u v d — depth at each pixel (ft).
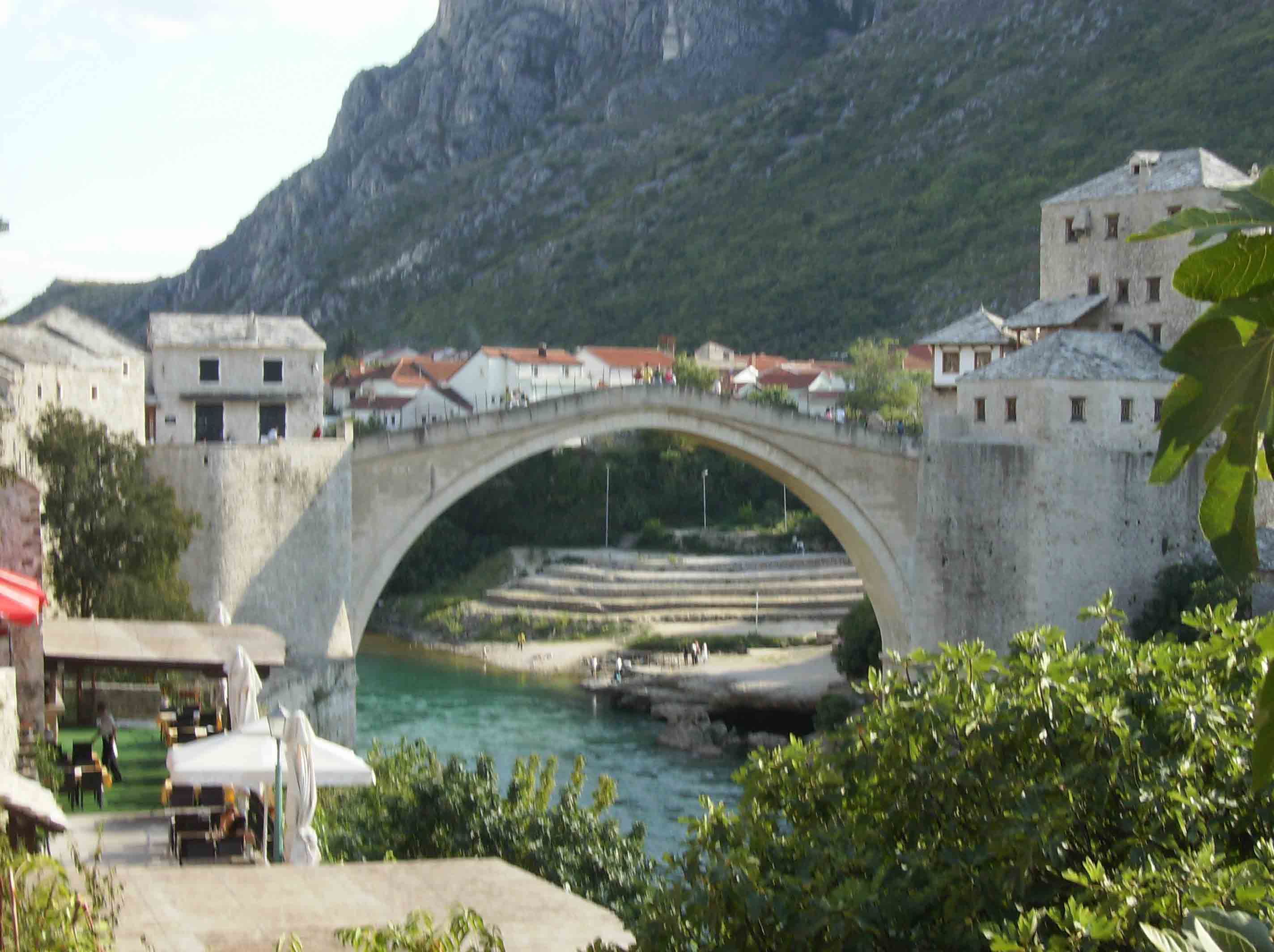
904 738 61.67
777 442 238.89
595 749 247.29
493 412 219.00
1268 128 542.98
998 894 53.36
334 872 67.51
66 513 173.88
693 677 291.79
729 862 56.39
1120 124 625.00
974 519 239.30
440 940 53.78
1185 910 44.88
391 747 243.60
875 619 274.77
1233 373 21.39
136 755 133.08
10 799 69.72
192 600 189.26
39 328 227.40
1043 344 242.37
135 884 64.49
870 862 56.49
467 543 437.99
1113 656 63.46
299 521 199.72
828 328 614.75
